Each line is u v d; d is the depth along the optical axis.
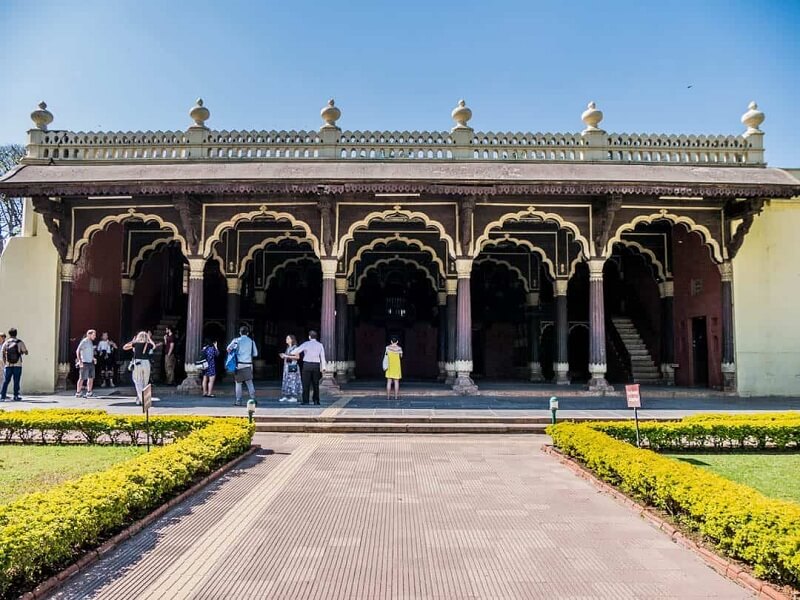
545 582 2.94
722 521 3.17
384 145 10.80
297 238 12.48
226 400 9.48
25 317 11.05
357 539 3.52
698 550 3.30
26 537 2.70
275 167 10.38
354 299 14.79
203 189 9.64
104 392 10.56
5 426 6.30
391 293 16.41
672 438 6.20
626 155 10.95
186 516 3.92
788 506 3.10
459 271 10.61
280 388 11.18
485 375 17.12
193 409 8.28
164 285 14.83
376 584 2.90
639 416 7.84
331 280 10.54
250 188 9.63
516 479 4.95
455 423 7.50
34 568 2.74
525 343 16.44
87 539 3.17
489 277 16.28
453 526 3.76
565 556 3.27
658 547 3.42
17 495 4.09
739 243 10.74
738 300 10.99
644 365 13.62
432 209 10.71
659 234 13.07
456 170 10.22
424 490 4.59
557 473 5.16
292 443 6.53
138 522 3.66
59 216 10.82
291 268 15.96
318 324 16.62
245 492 4.50
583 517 3.96
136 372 8.66
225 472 5.12
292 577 2.97
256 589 2.83
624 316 15.35
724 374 10.91
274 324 16.12
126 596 2.75
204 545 3.40
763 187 9.78
